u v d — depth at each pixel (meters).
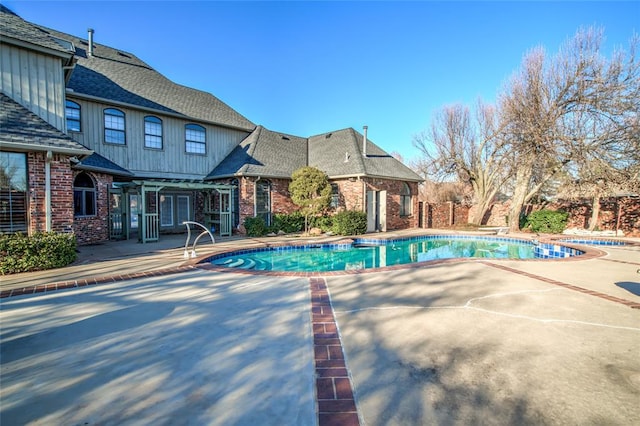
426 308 4.84
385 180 18.28
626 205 16.50
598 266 8.06
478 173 22.56
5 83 8.58
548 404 2.53
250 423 2.31
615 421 2.33
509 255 12.94
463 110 22.97
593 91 14.35
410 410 2.46
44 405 2.52
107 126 14.65
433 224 21.84
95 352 3.40
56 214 8.24
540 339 3.74
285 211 17.66
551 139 15.02
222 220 15.35
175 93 18.22
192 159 17.70
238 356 3.32
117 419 2.35
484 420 2.34
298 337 3.79
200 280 6.50
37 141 7.68
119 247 11.27
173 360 3.24
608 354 3.38
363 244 14.37
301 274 7.03
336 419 2.36
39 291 5.66
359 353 3.39
